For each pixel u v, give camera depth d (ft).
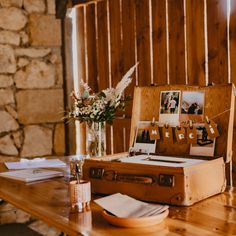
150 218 4.24
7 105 12.55
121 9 11.64
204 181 5.27
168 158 5.90
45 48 13.15
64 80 13.39
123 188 5.43
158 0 10.51
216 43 9.20
